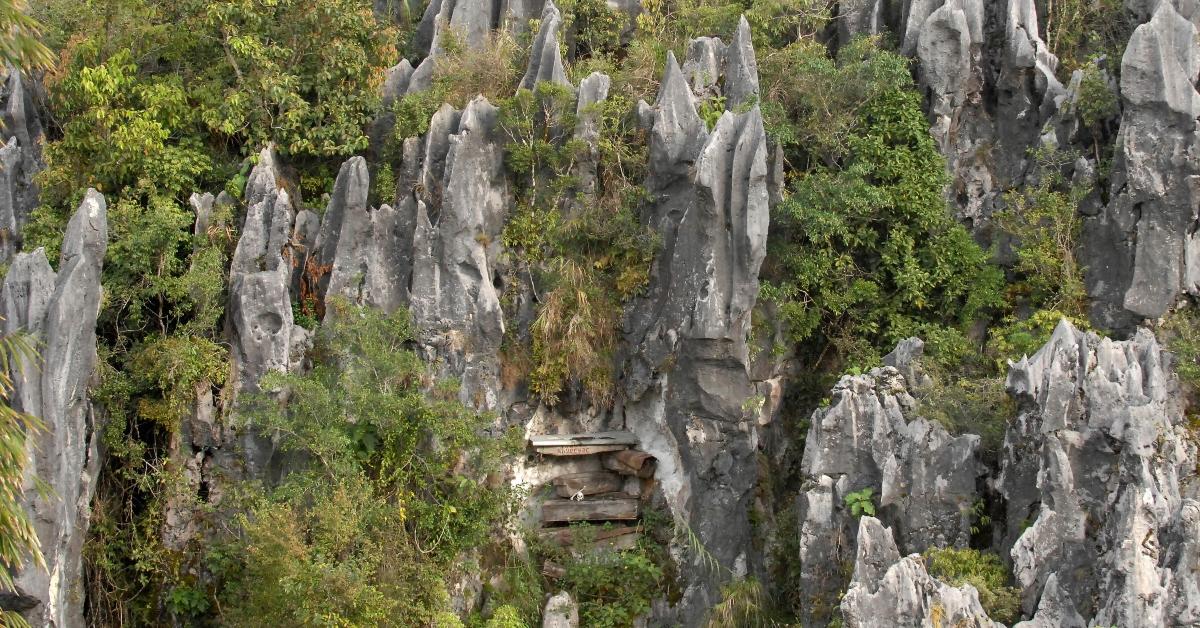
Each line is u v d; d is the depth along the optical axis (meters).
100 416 25.62
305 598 22.53
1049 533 19.77
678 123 27.97
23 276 22.75
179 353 25.66
